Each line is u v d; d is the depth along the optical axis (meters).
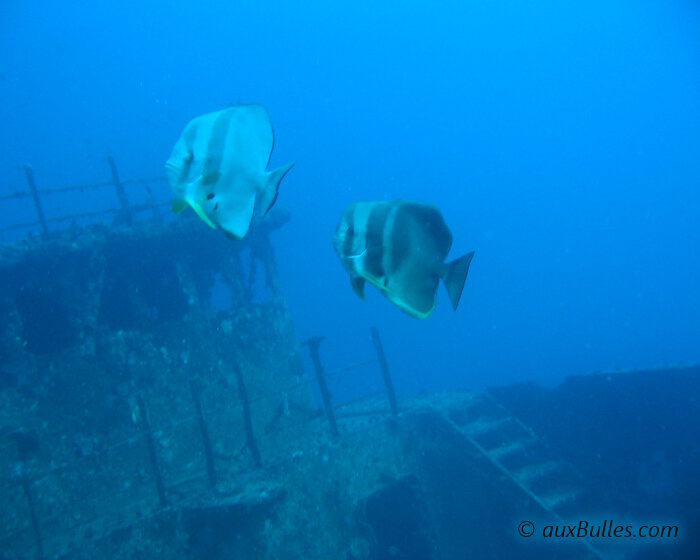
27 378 9.64
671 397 11.33
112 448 9.73
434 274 2.12
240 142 1.87
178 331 11.45
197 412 9.76
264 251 13.65
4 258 9.61
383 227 2.08
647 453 11.57
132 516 8.96
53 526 9.05
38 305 12.18
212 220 1.77
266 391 12.23
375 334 12.81
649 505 10.94
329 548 9.66
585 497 11.17
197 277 13.47
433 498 11.95
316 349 11.59
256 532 9.00
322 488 10.23
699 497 10.48
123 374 10.55
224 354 11.86
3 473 8.89
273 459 10.53
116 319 13.54
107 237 10.65
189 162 1.78
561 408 13.11
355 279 2.06
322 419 13.87
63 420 9.76
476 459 11.50
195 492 9.52
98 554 8.18
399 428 12.03
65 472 9.48
